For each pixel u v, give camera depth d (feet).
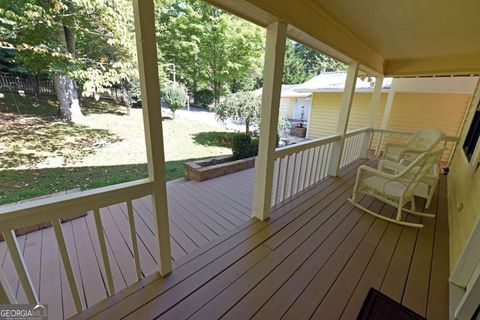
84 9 11.32
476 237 4.98
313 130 28.04
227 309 4.61
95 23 11.90
